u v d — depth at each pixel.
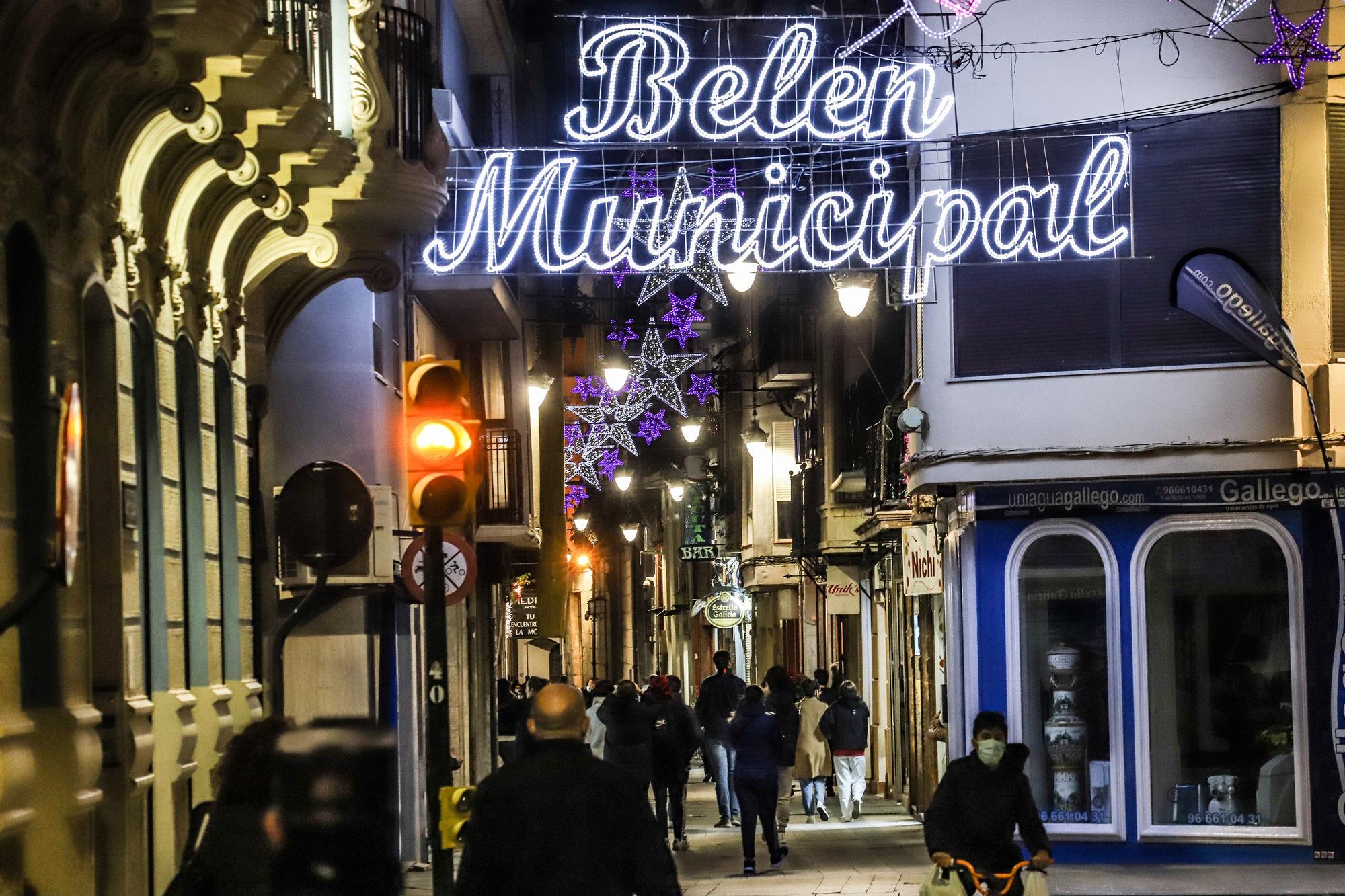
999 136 38.84
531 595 99.50
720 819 52.28
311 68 24.17
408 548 30.23
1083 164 38.72
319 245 26.77
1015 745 20.52
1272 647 37.34
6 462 15.48
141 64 16.98
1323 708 36.78
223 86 20.03
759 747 38.88
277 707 28.83
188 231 23.62
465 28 49.12
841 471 64.00
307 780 12.94
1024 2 39.03
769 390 77.44
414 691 40.75
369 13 25.61
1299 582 37.03
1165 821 37.78
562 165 36.03
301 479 24.05
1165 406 38.09
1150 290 38.50
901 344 50.06
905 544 46.66
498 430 52.78
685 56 36.22
